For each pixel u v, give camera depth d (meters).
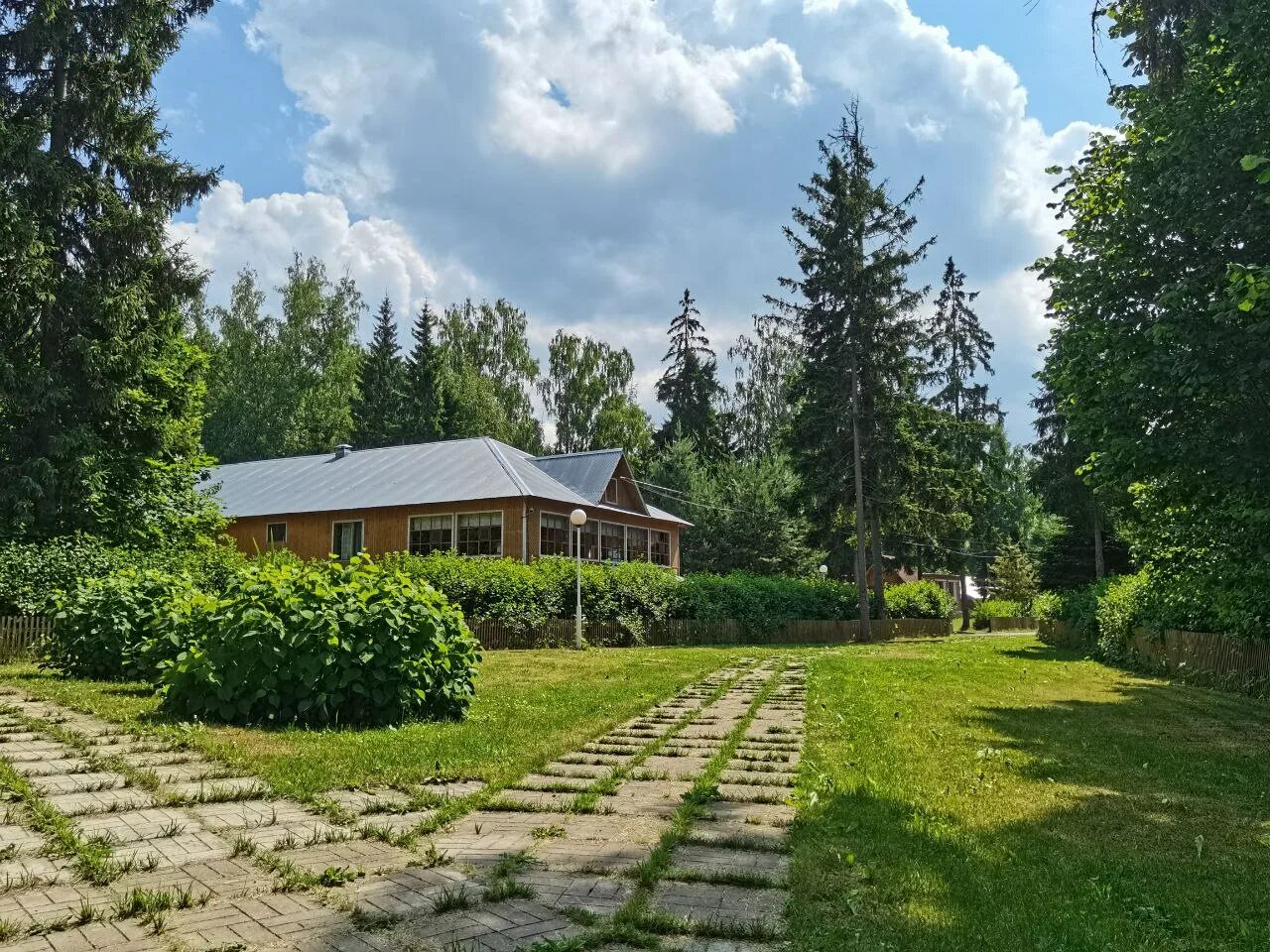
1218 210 9.44
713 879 3.79
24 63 17.28
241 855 3.96
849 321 35.00
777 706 10.37
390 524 31.03
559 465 35.66
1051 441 36.00
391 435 54.84
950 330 51.97
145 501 19.59
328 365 55.12
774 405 60.03
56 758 5.90
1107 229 10.64
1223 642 14.03
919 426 36.22
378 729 7.59
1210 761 7.37
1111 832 4.91
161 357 19.89
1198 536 11.67
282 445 52.88
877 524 36.53
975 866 4.09
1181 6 10.48
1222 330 8.64
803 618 35.38
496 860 4.00
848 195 34.81
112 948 2.88
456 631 8.72
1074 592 28.53
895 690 12.34
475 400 56.97
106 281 17.58
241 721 7.52
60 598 10.95
